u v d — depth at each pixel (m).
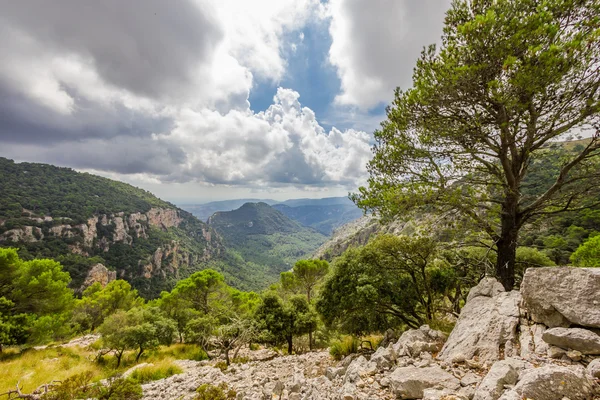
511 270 9.67
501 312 5.78
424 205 9.91
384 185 10.62
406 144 10.27
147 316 26.80
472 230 10.42
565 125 7.98
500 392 3.31
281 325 22.89
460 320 6.59
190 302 36.81
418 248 12.74
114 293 44.81
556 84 7.54
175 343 31.53
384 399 4.36
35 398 9.24
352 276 13.37
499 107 8.70
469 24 7.92
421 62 9.69
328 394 5.46
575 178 8.70
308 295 32.22
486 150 9.78
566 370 3.09
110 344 21.64
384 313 14.76
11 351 22.11
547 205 9.67
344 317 14.80
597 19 7.13
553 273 4.88
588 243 19.77
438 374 4.36
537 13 7.68
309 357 13.86
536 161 10.38
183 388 9.41
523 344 4.67
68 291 27.39
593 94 7.23
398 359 5.95
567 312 4.41
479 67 7.89
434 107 9.33
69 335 35.81
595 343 3.72
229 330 19.75
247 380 9.58
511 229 9.74
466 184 10.11
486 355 4.91
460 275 14.33
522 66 7.38
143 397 9.09
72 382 9.12
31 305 24.14
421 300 13.27
